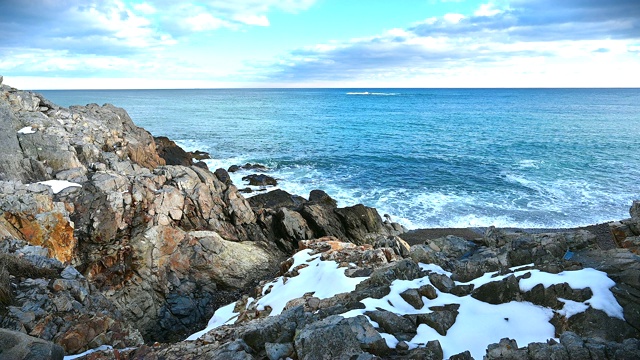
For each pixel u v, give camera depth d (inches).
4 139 868.6
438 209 1339.8
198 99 7829.7
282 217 1052.5
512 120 3688.5
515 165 1889.8
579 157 2027.6
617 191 1492.4
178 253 837.8
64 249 718.5
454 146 2381.9
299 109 5172.2
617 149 2203.5
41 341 334.0
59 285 471.5
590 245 465.4
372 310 372.8
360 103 6574.8
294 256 698.2
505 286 390.3
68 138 1023.0
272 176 1706.4
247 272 889.5
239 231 1027.3
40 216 693.3
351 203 1392.7
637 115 3993.6
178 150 1745.8
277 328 354.3
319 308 442.9
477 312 377.1
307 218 1096.8
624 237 550.0
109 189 821.2
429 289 410.0
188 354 359.6
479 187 1567.4
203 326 761.0
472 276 448.5
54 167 898.7
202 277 838.5
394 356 307.1
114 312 498.6
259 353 339.3
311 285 544.1
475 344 332.2
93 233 766.5
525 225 1207.6
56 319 430.0
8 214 673.0
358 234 1111.0
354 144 2459.4
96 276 753.6
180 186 968.9
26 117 991.0
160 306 776.9
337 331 305.9
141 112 4544.8
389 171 1808.6
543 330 342.3
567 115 4067.4
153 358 358.0
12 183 757.3
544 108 5064.0
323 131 3019.2
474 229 1184.8
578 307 344.8
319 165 1910.7
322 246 722.8
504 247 527.5
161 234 830.5
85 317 446.3
